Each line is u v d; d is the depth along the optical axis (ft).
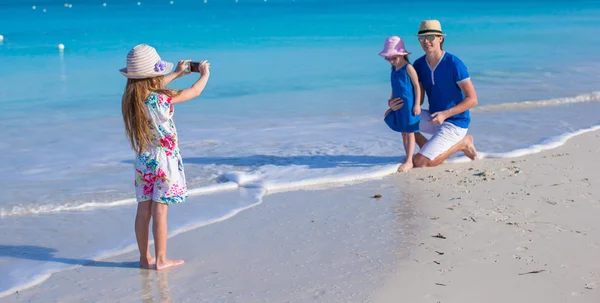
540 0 160.25
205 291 15.56
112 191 23.65
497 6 138.92
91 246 18.63
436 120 25.26
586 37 75.10
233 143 30.30
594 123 33.55
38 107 39.34
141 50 15.74
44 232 19.71
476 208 20.93
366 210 21.13
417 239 18.45
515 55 60.29
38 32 90.43
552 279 15.62
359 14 118.83
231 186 23.93
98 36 83.30
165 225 16.61
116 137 32.09
